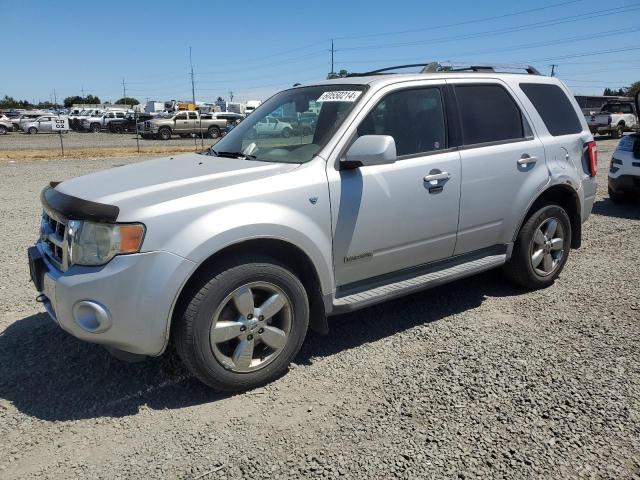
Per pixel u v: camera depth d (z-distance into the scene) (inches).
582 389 129.3
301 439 113.1
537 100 197.8
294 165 141.9
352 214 144.0
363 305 148.6
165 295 118.1
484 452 107.3
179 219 120.3
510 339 158.4
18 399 130.3
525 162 184.2
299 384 136.0
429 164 159.8
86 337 120.4
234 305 128.4
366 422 118.4
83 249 119.5
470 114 175.0
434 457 106.0
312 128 155.9
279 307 134.2
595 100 1760.6
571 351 149.4
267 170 138.9
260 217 127.1
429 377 137.1
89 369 144.6
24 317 179.3
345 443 111.3
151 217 118.3
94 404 128.3
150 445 112.3
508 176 179.9
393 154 135.7
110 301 116.8
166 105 2448.3
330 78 183.9
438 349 153.3
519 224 186.9
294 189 134.3
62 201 128.7
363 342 159.6
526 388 130.3
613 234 285.4
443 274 168.4
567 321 170.6
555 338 158.1
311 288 143.1
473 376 136.6
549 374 136.8
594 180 213.5
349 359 148.9
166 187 130.0
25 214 358.9
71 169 657.6
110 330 118.3
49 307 131.8
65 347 157.1
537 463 103.8
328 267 141.4
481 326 168.7
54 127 895.7
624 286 201.9
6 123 1861.5
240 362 129.5
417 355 149.9
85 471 104.7
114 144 1282.0
